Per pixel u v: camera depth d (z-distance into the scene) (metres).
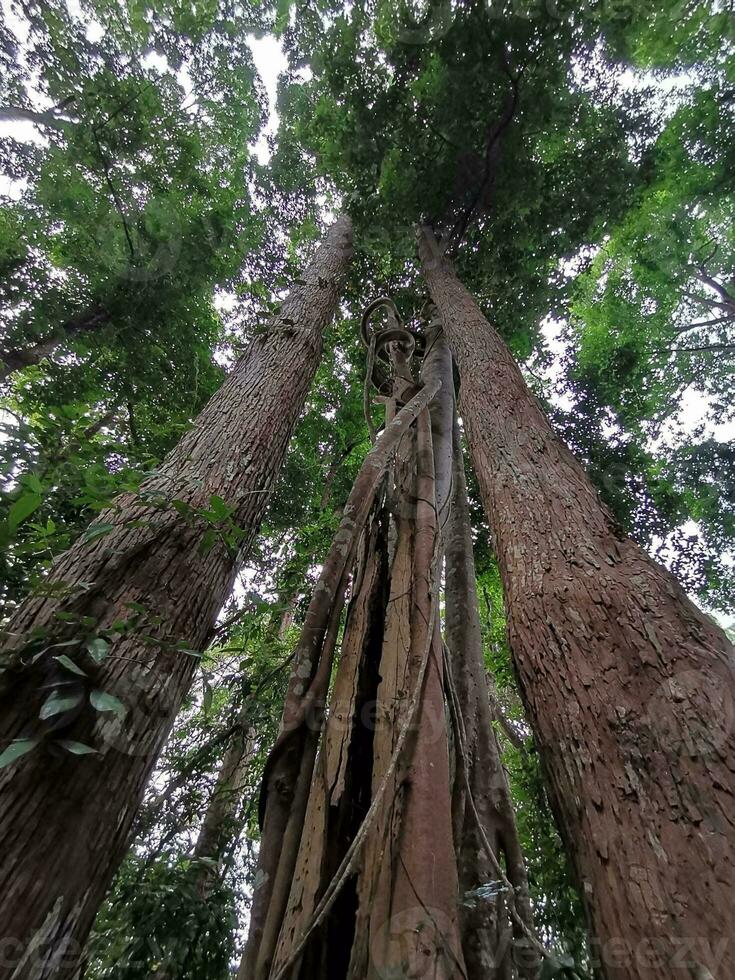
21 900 1.17
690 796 1.05
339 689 1.89
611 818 1.13
